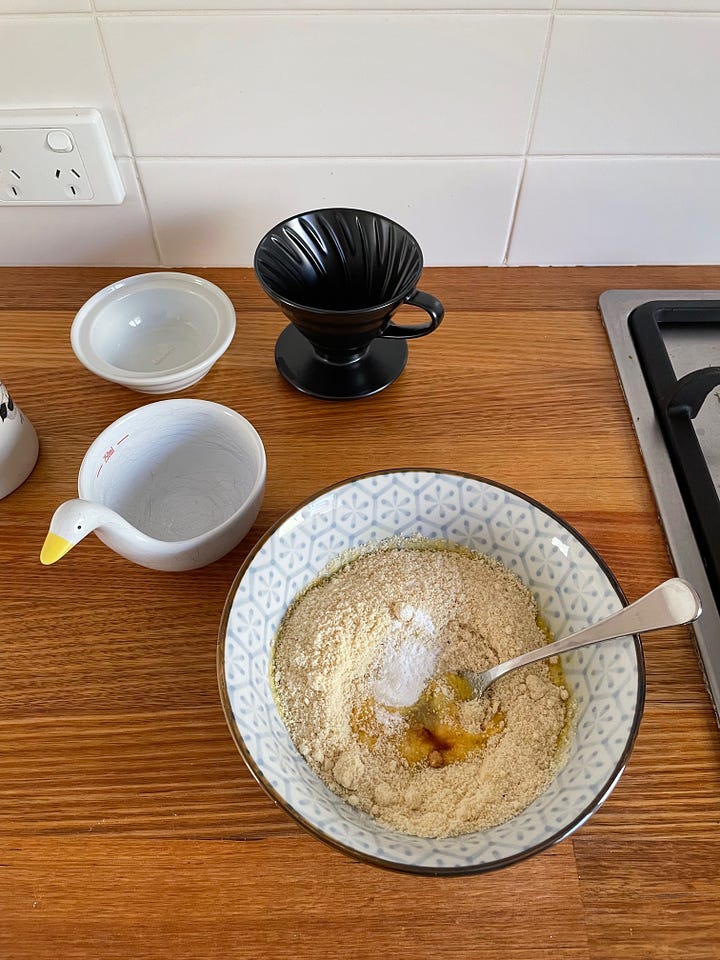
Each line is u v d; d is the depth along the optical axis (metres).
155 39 0.64
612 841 0.49
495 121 0.71
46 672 0.56
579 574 0.54
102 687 0.55
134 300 0.75
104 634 0.58
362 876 0.48
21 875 0.48
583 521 0.64
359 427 0.70
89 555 0.62
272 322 0.78
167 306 0.76
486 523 0.59
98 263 0.83
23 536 0.63
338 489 0.56
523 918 0.46
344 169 0.75
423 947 0.45
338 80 0.68
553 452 0.69
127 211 0.78
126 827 0.49
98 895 0.47
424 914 0.46
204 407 0.62
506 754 0.50
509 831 0.45
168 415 0.62
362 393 0.71
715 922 0.47
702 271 0.84
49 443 0.69
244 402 0.72
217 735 0.53
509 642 0.55
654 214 0.80
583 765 0.47
